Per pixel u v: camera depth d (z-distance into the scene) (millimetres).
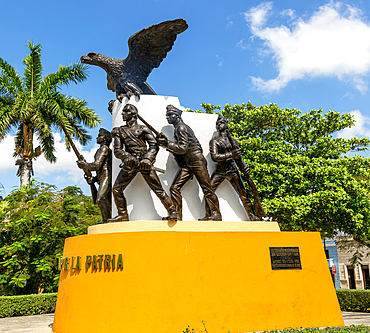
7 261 13789
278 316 7398
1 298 12484
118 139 8102
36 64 20266
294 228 13492
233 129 16031
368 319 10398
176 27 9250
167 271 6863
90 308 6859
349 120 15875
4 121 17859
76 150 9133
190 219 8672
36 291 15344
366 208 12672
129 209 8445
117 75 9773
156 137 8172
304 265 7992
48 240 14391
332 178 13008
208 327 6801
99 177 9109
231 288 7199
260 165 13938
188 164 8336
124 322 6555
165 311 6633
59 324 7445
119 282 6801
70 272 7531
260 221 8859
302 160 14141
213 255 7266
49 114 19453
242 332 6984
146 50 9641
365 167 14234
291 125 16375
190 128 8609
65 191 16516
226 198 9297
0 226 14359
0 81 19188
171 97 9492
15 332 8578
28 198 16406
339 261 29453
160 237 7027
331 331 6000
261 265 7590
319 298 7883
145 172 7844
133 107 8453
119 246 7012
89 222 15516
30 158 19266
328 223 13859
